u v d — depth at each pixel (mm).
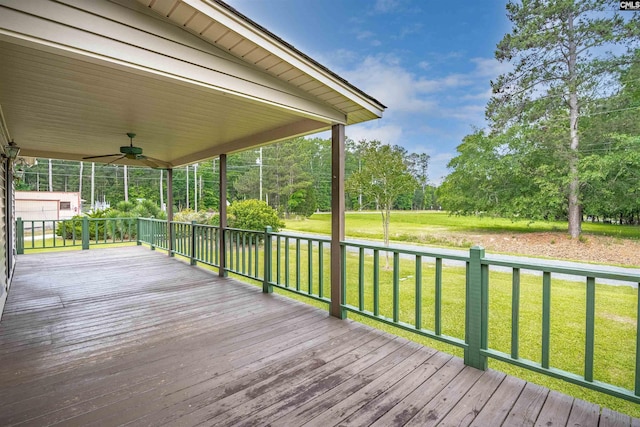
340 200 3371
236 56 2572
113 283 4824
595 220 8203
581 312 4094
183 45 2264
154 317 3338
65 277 5211
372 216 12859
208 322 3193
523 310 4246
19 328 3029
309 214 18844
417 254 2607
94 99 3145
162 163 7168
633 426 1611
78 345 2646
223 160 5387
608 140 7781
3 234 4148
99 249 8445
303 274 7242
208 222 11109
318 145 20969
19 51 2137
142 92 2953
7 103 3236
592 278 1769
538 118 9234
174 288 4535
